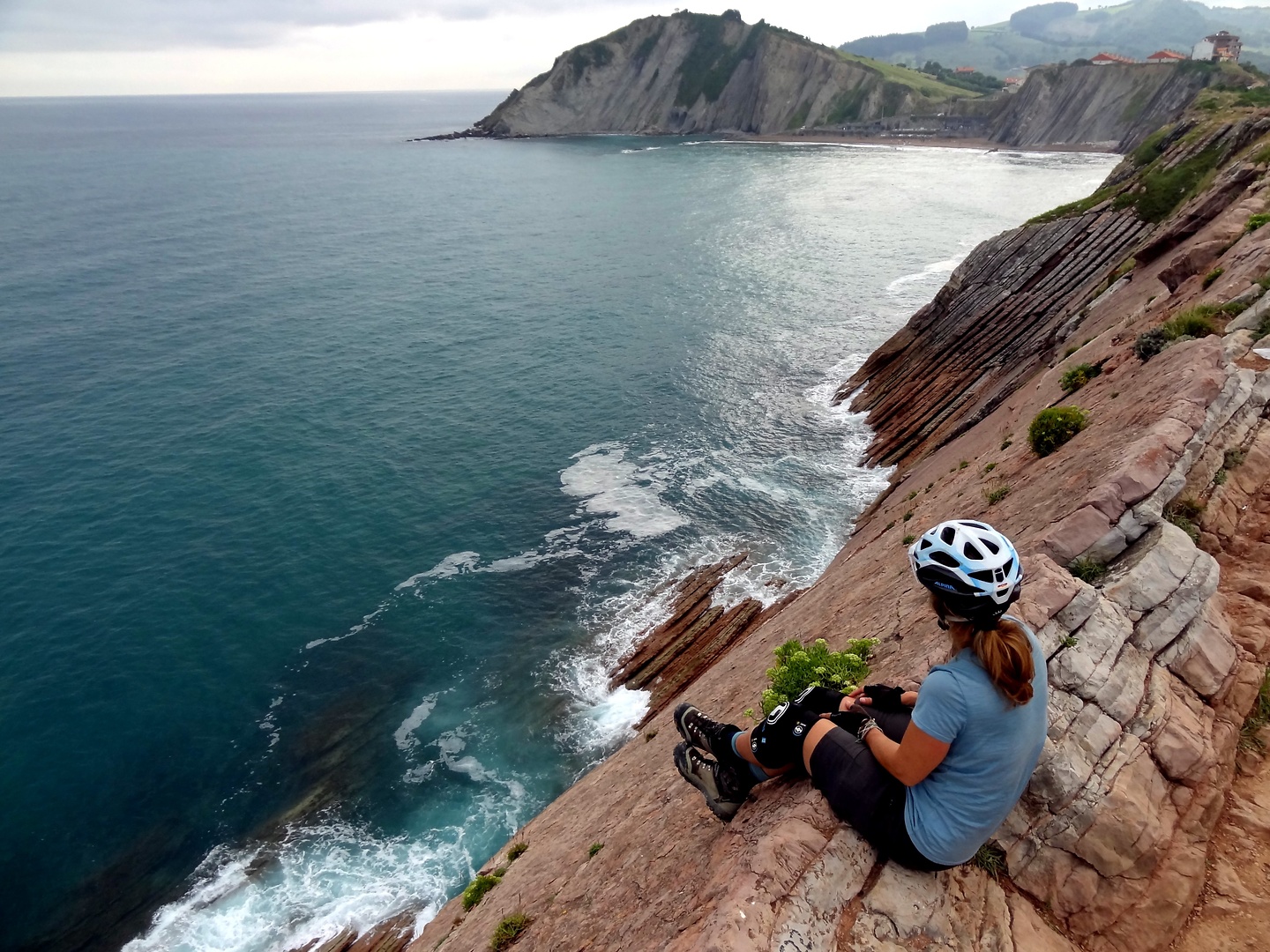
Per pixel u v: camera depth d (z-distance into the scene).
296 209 148.12
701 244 112.31
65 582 39.25
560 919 9.22
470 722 31.02
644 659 32.66
